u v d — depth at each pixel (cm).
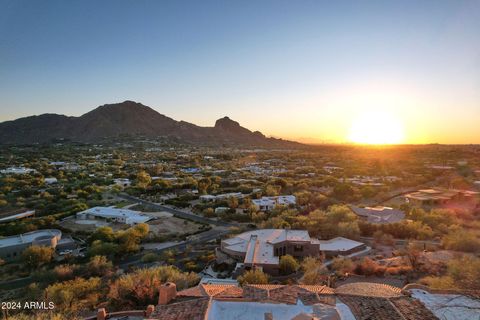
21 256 5944
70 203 10156
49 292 3784
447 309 2034
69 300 3519
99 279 4519
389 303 2025
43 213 9256
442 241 5991
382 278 4078
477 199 10681
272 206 9850
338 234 6844
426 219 7756
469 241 5466
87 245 7031
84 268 5319
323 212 8250
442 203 10444
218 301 2083
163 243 7175
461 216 8331
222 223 8644
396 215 8469
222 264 5538
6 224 7869
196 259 6038
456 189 12731
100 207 9819
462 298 2167
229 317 1914
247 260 5247
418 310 1981
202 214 9538
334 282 4044
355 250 6066
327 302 2030
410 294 2230
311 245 5912
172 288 2250
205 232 7912
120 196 12112
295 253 5947
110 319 2295
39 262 5819
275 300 2056
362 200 10981
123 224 8612
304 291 2200
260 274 4288
